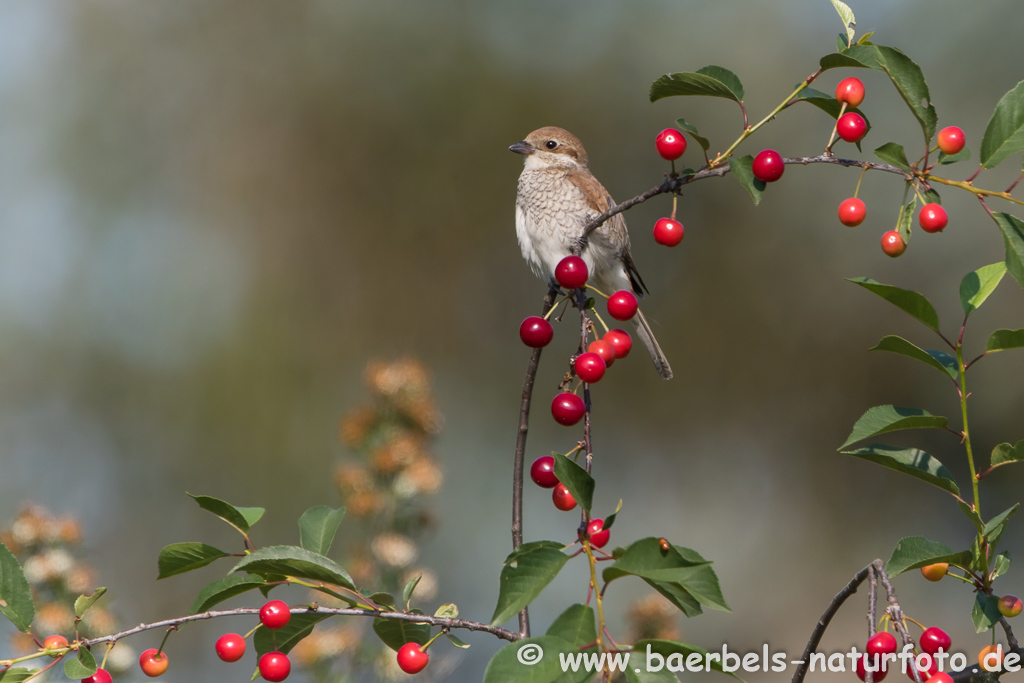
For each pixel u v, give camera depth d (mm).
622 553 2645
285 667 3123
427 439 6352
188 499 13641
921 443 15289
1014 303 14766
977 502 3107
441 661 5488
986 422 14812
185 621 3062
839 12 3342
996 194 3086
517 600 2580
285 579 3131
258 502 13922
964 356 15031
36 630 4859
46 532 5207
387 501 6051
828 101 3312
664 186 3451
